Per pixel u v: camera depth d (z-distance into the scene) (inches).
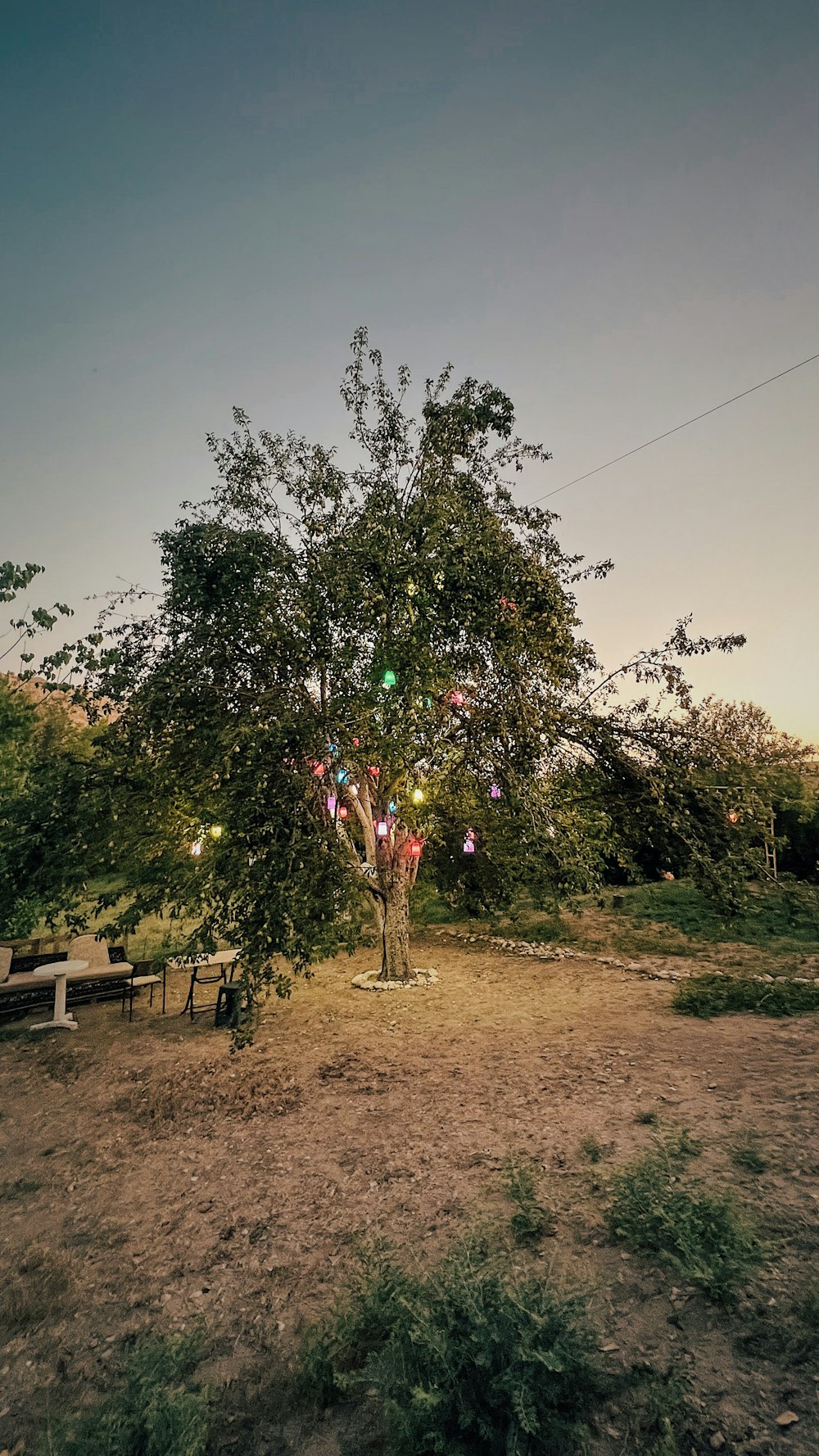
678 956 517.7
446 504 355.3
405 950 462.9
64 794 326.6
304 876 291.4
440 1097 260.7
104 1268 165.9
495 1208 178.9
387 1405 110.1
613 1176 185.6
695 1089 250.5
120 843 326.6
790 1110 225.3
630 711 406.3
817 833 682.8
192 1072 304.2
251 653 351.6
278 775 303.7
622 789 412.2
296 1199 193.8
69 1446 107.0
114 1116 260.8
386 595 347.6
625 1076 269.1
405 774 359.3
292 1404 122.1
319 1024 371.9
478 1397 111.6
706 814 386.0
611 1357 123.1
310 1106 260.1
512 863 434.6
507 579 338.6
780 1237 153.6
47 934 542.6
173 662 327.0
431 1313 125.4
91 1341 140.5
